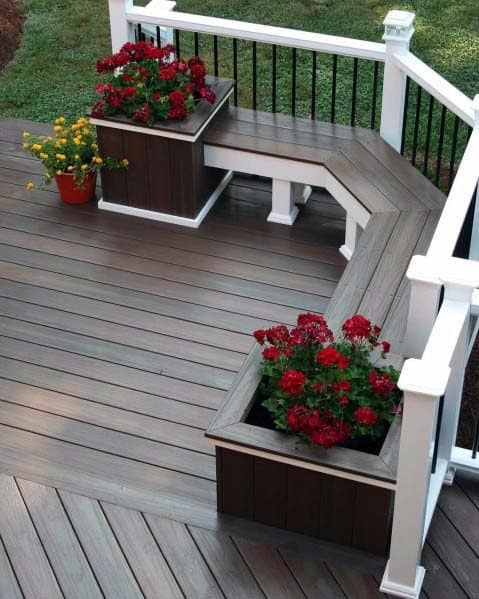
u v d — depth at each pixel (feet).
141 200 18.66
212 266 17.61
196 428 14.39
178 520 13.03
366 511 12.13
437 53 25.58
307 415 11.78
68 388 15.08
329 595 12.14
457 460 13.37
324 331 12.62
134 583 12.34
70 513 13.16
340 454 11.83
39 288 17.13
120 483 13.57
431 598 12.14
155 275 17.42
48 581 12.38
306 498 12.36
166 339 16.01
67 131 18.98
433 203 16.93
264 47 25.81
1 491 13.46
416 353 12.89
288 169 18.06
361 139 18.45
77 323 16.37
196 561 12.55
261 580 12.31
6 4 27.66
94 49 25.89
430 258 12.31
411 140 22.54
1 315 16.53
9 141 20.99
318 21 26.91
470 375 16.74
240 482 12.60
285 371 12.41
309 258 17.80
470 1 27.73
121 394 14.97
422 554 12.58
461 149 22.38
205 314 16.52
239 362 15.55
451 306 11.44
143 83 18.08
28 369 15.44
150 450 14.05
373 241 16.07
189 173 18.01
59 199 19.29
